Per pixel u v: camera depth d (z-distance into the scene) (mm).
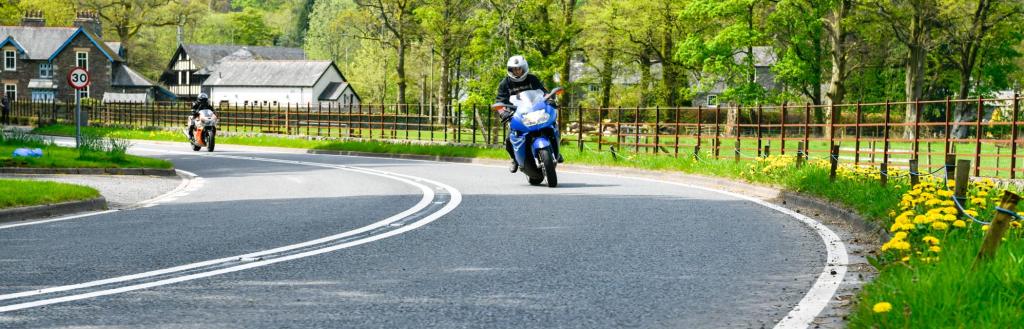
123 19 102000
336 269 7762
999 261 5992
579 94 70938
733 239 9672
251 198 14977
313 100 108750
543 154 16281
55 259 8250
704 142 38750
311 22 143875
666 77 58219
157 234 10086
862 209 11250
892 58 58219
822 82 57438
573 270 7727
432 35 61406
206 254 8602
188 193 16156
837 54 50219
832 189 13523
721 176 18812
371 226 10836
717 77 53719
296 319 5836
